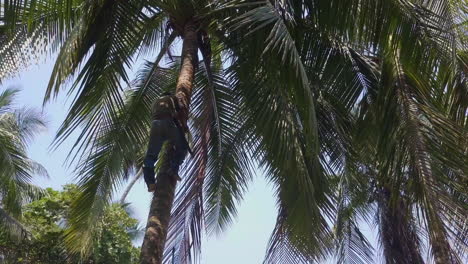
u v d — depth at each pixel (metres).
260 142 8.42
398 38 7.41
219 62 9.55
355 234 10.62
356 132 8.67
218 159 9.66
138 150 9.27
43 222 15.68
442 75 7.40
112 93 8.06
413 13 7.28
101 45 7.99
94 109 8.10
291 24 7.92
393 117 7.61
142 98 9.46
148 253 5.87
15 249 15.48
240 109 8.73
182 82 7.26
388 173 7.45
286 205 7.96
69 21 7.90
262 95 7.66
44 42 7.81
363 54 8.86
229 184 9.89
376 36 7.56
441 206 6.38
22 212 16.25
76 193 9.13
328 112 9.16
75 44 7.59
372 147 8.48
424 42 7.28
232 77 8.53
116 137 9.07
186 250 8.31
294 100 7.39
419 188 6.75
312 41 8.49
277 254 8.46
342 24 7.73
